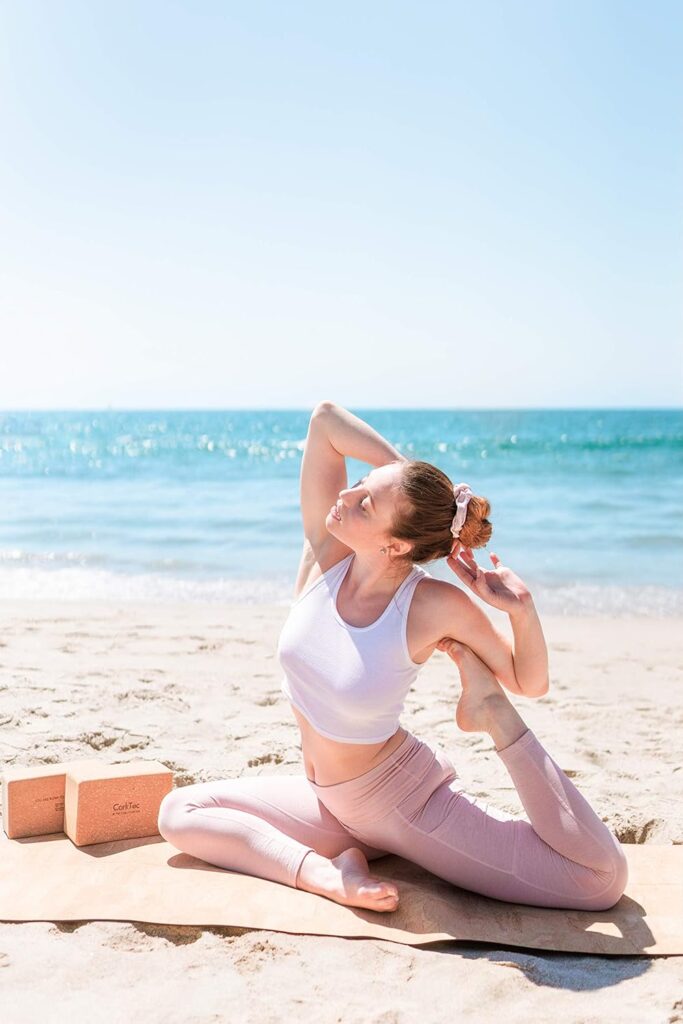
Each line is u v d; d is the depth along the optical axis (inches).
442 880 117.6
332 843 117.8
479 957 99.3
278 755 161.2
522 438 1765.5
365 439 117.6
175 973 93.9
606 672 239.0
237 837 116.7
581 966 97.8
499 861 109.6
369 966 96.2
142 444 1788.9
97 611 311.7
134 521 605.0
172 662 233.0
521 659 109.2
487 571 109.2
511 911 109.8
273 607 326.0
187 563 440.8
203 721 181.0
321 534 118.4
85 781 125.2
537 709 202.4
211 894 110.3
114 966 95.0
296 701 111.1
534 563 447.5
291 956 97.7
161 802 129.9
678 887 117.0
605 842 107.5
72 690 201.2
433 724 186.1
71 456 1411.2
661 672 239.1
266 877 115.5
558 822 107.1
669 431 2007.9
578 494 805.2
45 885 112.4
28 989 89.8
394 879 117.2
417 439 1913.1
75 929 103.7
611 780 154.9
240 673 223.0
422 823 111.0
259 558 455.5
